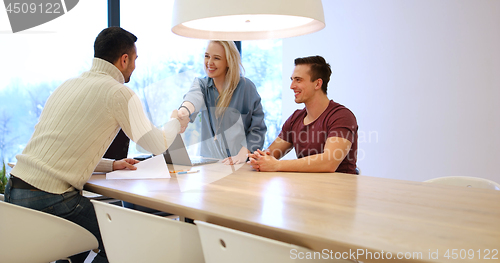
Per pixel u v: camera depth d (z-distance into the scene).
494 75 3.11
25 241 1.40
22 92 3.18
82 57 3.41
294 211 1.08
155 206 1.27
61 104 1.58
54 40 3.28
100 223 1.35
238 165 2.06
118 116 1.57
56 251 1.47
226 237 0.94
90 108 1.55
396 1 3.62
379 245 0.79
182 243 1.17
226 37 1.79
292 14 1.33
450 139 3.36
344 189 1.41
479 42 3.17
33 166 1.53
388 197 1.26
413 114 3.57
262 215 1.03
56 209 1.53
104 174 1.83
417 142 3.55
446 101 3.37
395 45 3.65
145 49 3.77
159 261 1.20
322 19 1.46
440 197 1.27
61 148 1.53
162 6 3.85
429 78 3.46
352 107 4.00
